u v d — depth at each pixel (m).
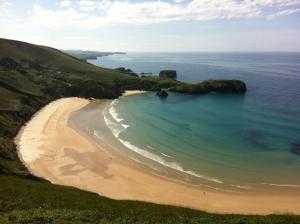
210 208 48.16
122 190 53.91
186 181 57.91
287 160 67.06
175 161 67.19
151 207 34.19
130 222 28.55
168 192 53.62
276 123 97.25
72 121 99.31
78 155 69.44
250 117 105.44
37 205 31.28
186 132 88.31
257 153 71.62
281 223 29.14
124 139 81.56
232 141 80.12
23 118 95.75
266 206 48.88
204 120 101.88
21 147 72.56
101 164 64.88
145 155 70.44
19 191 35.59
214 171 62.19
